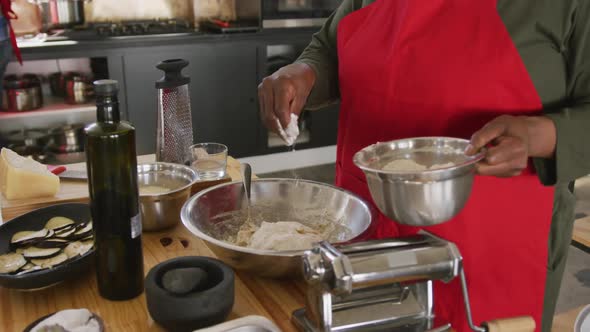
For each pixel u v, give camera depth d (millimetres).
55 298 908
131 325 840
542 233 1112
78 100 3451
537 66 1030
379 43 1201
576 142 929
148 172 1266
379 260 730
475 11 1060
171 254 1059
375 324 811
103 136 829
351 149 1286
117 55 3246
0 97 3029
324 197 1140
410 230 1140
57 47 3094
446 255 755
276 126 1151
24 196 1250
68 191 1319
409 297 850
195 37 3402
